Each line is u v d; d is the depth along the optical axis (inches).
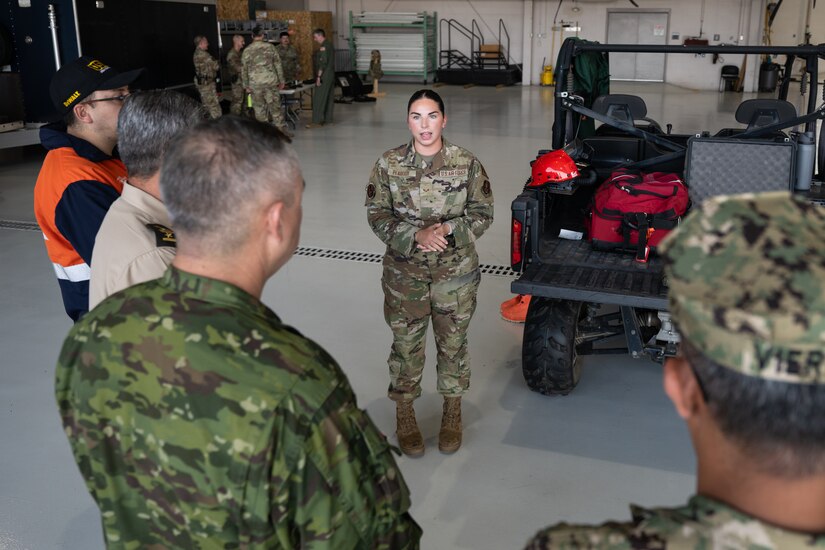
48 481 112.2
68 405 43.8
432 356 151.6
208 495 40.9
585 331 134.0
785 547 26.1
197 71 446.6
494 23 823.7
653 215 124.0
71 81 82.0
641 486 109.0
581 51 141.6
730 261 25.5
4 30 336.8
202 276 42.7
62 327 167.0
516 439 121.0
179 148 42.7
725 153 129.6
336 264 206.4
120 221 64.0
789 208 26.5
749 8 739.4
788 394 24.7
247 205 42.3
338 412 41.0
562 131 146.3
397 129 480.4
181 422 40.3
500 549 96.4
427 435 122.6
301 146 413.7
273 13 679.7
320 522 40.7
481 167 109.0
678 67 780.6
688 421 29.2
